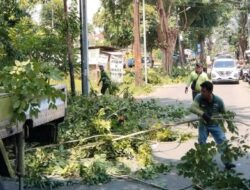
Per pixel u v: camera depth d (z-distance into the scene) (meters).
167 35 47.34
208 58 79.31
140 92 31.55
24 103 6.36
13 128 6.60
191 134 13.62
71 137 11.51
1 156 6.41
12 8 21.39
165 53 47.72
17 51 19.36
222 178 7.77
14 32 19.45
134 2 34.97
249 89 32.78
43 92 6.42
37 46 20.48
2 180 6.87
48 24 23.48
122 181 9.15
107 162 9.95
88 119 12.73
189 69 53.66
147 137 12.68
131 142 11.43
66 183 8.95
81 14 21.84
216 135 10.02
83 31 21.86
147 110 17.00
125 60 56.72
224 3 59.09
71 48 21.92
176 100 25.02
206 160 7.85
